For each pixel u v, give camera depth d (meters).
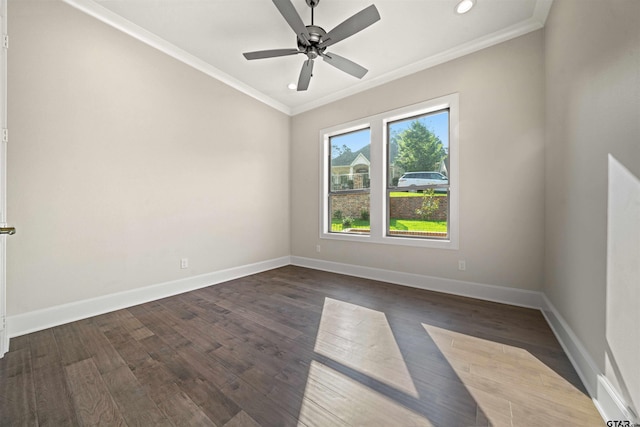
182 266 2.91
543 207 2.33
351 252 3.73
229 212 3.44
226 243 3.40
